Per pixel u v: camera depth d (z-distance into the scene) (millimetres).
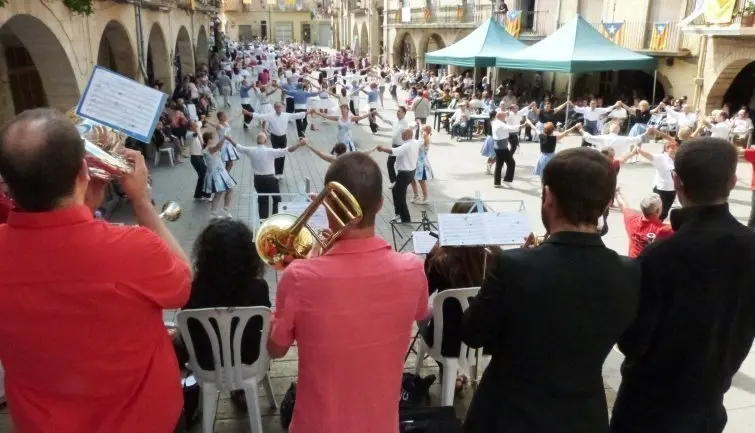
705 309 2016
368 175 1860
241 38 78062
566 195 1829
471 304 1992
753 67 17188
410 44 36688
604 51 16391
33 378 1593
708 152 2016
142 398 1665
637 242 5094
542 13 23719
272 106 18109
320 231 2566
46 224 1517
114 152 1860
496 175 11445
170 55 18406
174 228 8812
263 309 3078
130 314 1581
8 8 6871
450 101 20859
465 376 3969
